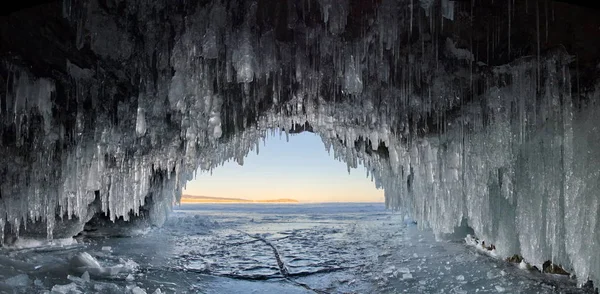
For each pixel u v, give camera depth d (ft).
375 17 14.98
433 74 18.63
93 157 25.66
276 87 21.53
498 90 18.53
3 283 19.56
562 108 16.79
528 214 20.30
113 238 41.19
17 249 29.99
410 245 36.35
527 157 19.56
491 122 20.12
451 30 15.26
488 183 22.70
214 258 32.27
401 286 23.00
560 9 13.16
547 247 20.20
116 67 18.16
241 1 14.39
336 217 81.46
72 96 20.26
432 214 31.22
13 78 17.11
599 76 15.65
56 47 16.14
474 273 24.36
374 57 17.44
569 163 16.97
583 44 14.53
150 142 27.78
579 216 16.93
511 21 14.21
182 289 22.52
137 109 21.62
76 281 21.56
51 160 25.08
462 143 22.98
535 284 21.11
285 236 46.52
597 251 16.48
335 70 18.88
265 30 16.06
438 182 27.02
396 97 21.43
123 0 13.94
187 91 18.03
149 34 15.92
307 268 28.99
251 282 25.22
